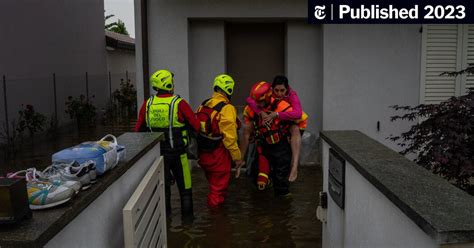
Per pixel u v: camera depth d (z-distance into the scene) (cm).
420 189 195
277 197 546
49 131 1138
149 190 271
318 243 415
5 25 1003
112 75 1755
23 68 1080
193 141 503
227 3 679
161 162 336
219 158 507
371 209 232
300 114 500
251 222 469
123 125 1366
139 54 684
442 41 684
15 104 1033
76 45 1415
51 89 1220
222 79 496
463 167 342
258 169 537
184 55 686
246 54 757
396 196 186
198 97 725
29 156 904
